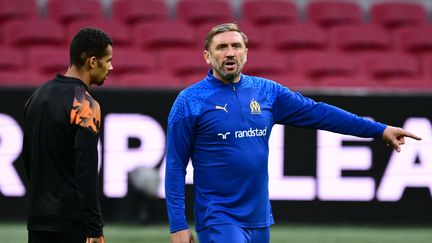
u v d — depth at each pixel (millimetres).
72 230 16484
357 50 52719
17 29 50531
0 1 52531
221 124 17500
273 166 35188
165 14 53812
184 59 47844
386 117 35406
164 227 34656
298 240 32031
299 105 18297
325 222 35344
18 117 34844
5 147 34750
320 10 55188
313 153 35281
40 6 53875
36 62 47250
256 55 48031
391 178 35500
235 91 17734
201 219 17688
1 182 34719
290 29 52094
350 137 35344
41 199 16531
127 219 34781
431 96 35406
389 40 53281
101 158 34781
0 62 47250
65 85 16656
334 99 35281
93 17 52875
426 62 51031
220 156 17531
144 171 34594
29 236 16906
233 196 17531
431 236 33531
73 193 16500
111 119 34812
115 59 47438
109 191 34781
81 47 16781
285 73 48219
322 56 49000
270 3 54656
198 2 53781
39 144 16547
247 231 17547
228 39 17469
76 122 16281
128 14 53188
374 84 45719
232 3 55031
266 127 17859
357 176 35406
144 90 35000
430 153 35562
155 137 35062
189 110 17547
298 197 35281
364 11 56719
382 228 35406
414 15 55781
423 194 35562
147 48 50875
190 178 34438
